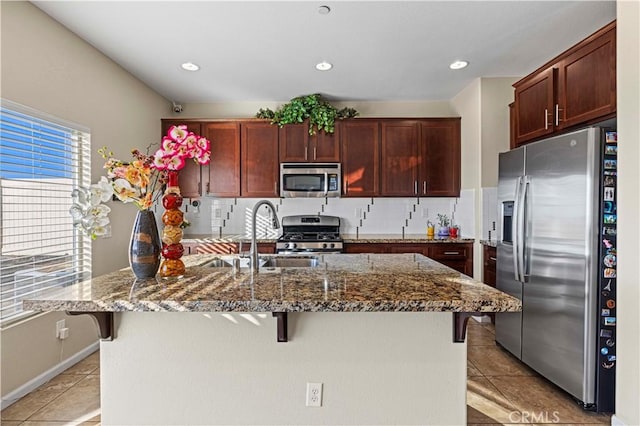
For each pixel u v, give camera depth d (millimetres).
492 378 2457
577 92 2326
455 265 3762
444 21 2459
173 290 1379
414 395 1589
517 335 2639
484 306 1225
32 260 2342
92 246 2807
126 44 2799
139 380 1579
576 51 2332
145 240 1562
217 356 1579
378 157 4082
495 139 3561
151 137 3834
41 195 2410
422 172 4078
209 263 2064
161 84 3701
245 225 4371
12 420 1970
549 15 2387
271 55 3002
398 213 4387
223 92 3969
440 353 1585
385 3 2236
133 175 1531
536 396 2229
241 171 4129
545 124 2635
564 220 2148
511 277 2684
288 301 1233
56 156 2531
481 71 3383
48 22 2385
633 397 1764
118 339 1577
